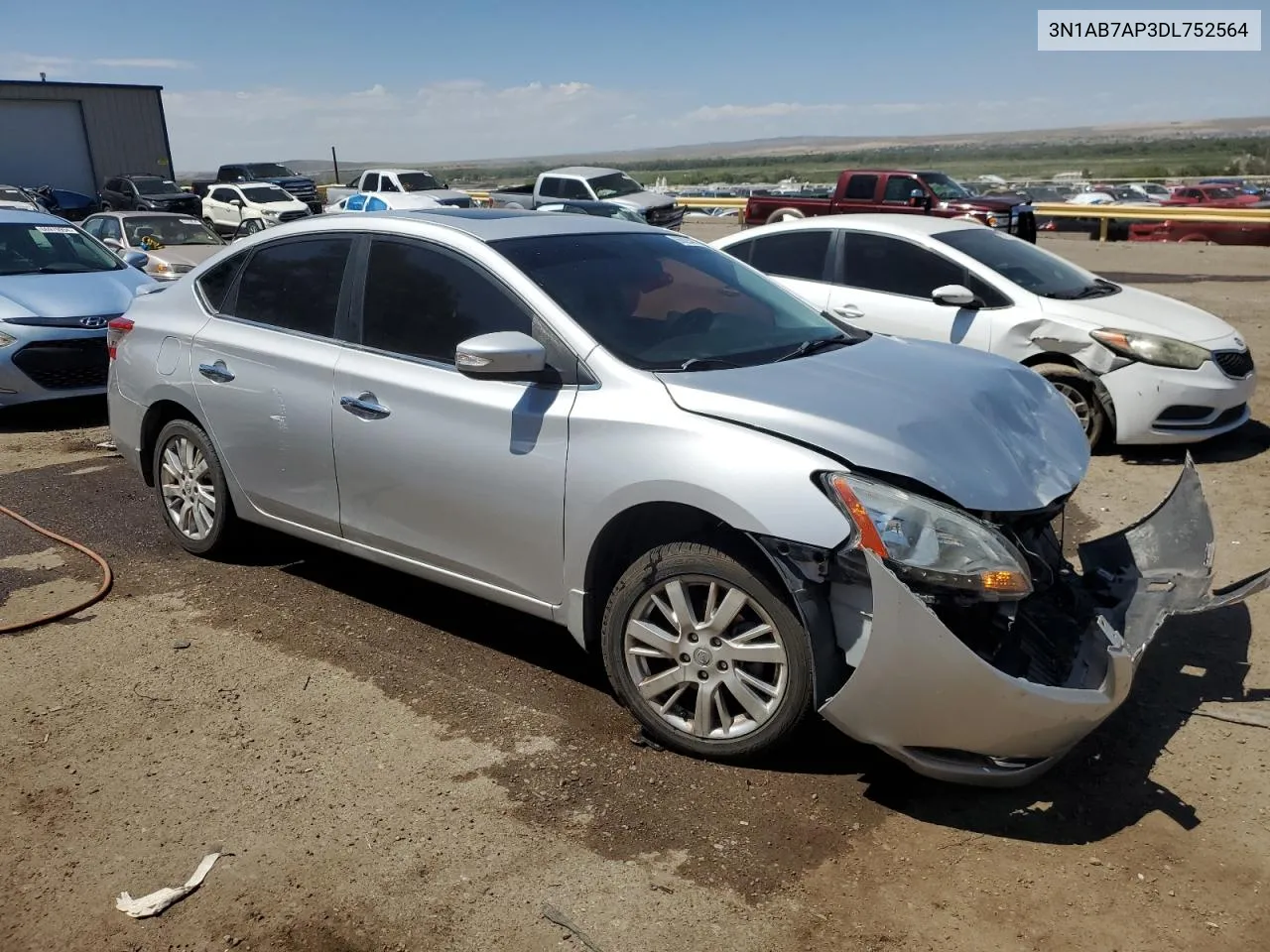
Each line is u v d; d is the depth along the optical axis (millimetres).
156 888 2941
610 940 2715
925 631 2924
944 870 2959
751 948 2680
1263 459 6945
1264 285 15188
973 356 4270
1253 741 3586
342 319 4449
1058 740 3018
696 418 3387
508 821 3209
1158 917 2762
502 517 3834
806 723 3344
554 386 3719
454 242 4156
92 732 3754
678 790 3350
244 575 5203
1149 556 4152
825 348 4102
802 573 3131
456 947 2709
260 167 36688
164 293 5457
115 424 5625
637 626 3557
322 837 3146
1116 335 6816
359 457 4273
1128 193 39594
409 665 4246
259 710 3898
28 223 9734
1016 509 3236
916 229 7785
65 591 5027
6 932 2779
